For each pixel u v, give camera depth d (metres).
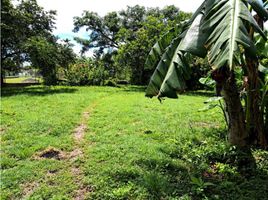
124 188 3.65
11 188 3.81
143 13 26.83
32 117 7.88
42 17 20.58
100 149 5.17
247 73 4.93
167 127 6.89
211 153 4.74
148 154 4.84
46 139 5.87
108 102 11.14
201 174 4.15
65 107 9.71
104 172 4.18
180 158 4.76
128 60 20.22
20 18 18.11
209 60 2.58
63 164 4.62
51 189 3.77
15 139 5.91
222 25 2.65
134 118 8.00
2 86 19.75
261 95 5.23
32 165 4.54
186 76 3.13
